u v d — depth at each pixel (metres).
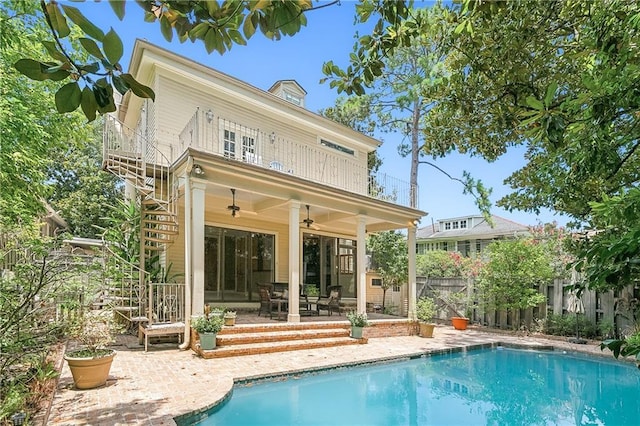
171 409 4.21
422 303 11.48
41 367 4.50
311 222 10.81
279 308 9.89
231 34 1.69
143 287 8.19
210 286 11.30
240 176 8.16
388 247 17.59
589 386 6.72
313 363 6.77
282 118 12.11
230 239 11.93
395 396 5.98
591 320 10.05
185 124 9.84
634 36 2.15
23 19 6.13
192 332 7.34
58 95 1.26
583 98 1.90
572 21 3.38
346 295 15.17
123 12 1.19
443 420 5.07
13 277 4.24
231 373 5.82
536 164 4.79
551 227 11.80
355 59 2.86
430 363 8.13
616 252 1.37
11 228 4.68
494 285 11.66
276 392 5.80
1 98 5.62
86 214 19.77
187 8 1.54
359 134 14.22
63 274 4.77
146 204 8.65
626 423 5.10
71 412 4.05
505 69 3.63
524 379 7.12
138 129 11.30
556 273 10.78
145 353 7.01
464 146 5.17
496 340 9.98
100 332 5.08
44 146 7.07
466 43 3.79
